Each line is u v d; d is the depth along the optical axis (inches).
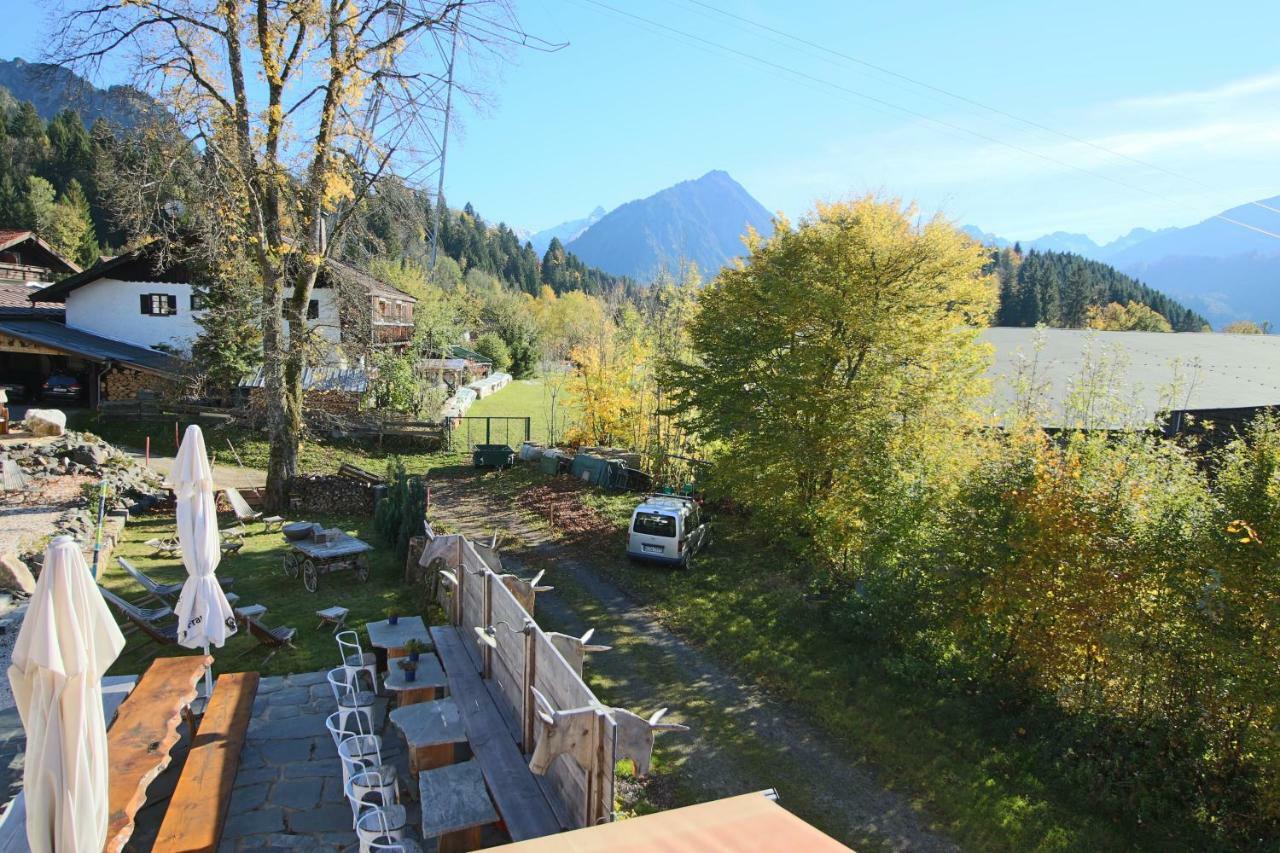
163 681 325.4
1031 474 473.4
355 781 268.5
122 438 1129.4
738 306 752.3
